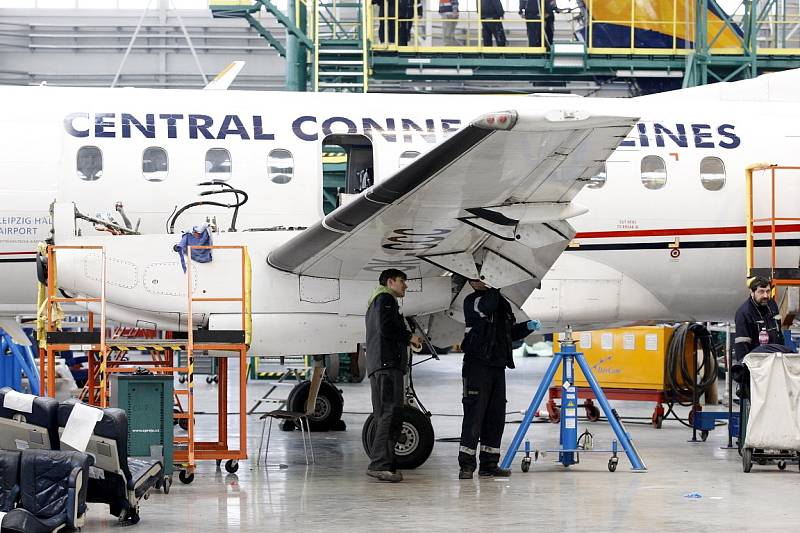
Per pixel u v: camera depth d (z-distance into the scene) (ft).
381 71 69.62
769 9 73.00
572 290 39.45
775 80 44.75
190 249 31.07
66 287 31.27
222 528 23.31
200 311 32.09
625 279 40.06
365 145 40.81
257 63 100.68
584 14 71.20
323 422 43.06
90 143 37.17
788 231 40.78
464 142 24.53
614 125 23.90
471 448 30.30
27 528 21.15
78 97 38.11
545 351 98.07
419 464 32.50
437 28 80.59
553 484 29.58
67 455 22.27
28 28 98.73
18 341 40.47
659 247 39.93
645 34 71.31
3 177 36.65
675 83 74.90
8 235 36.73
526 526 23.54
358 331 33.68
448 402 56.54
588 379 32.32
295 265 32.30
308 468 32.71
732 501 26.76
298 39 63.10
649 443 39.88
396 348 29.96
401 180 26.22
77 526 22.26
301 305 33.12
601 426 45.93
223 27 99.96
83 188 36.86
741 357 33.55
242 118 38.24
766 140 40.98
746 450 31.78
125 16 99.14
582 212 28.81
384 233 29.84
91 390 33.88
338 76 63.57
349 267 32.71
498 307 30.40
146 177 37.17
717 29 72.49
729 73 71.36
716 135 40.81
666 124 40.73
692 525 23.66
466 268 32.27
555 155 25.41
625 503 26.50
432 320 36.96
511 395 60.49
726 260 40.57
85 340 29.78
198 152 37.52
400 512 25.25
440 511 25.39
